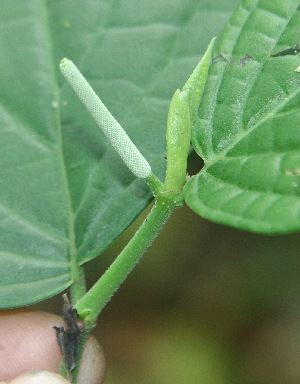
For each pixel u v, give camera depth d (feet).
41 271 0.84
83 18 0.88
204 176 0.76
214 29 0.87
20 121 0.87
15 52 0.88
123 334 1.68
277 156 0.73
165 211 0.79
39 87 0.87
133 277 1.63
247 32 0.79
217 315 1.67
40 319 1.10
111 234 0.83
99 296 0.84
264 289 1.64
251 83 0.78
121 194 0.84
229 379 1.65
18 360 1.09
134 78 0.86
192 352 1.65
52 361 1.10
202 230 1.63
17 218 0.84
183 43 0.87
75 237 0.84
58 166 0.85
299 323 1.65
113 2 0.88
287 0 0.79
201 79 0.77
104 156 0.85
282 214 0.67
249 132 0.76
